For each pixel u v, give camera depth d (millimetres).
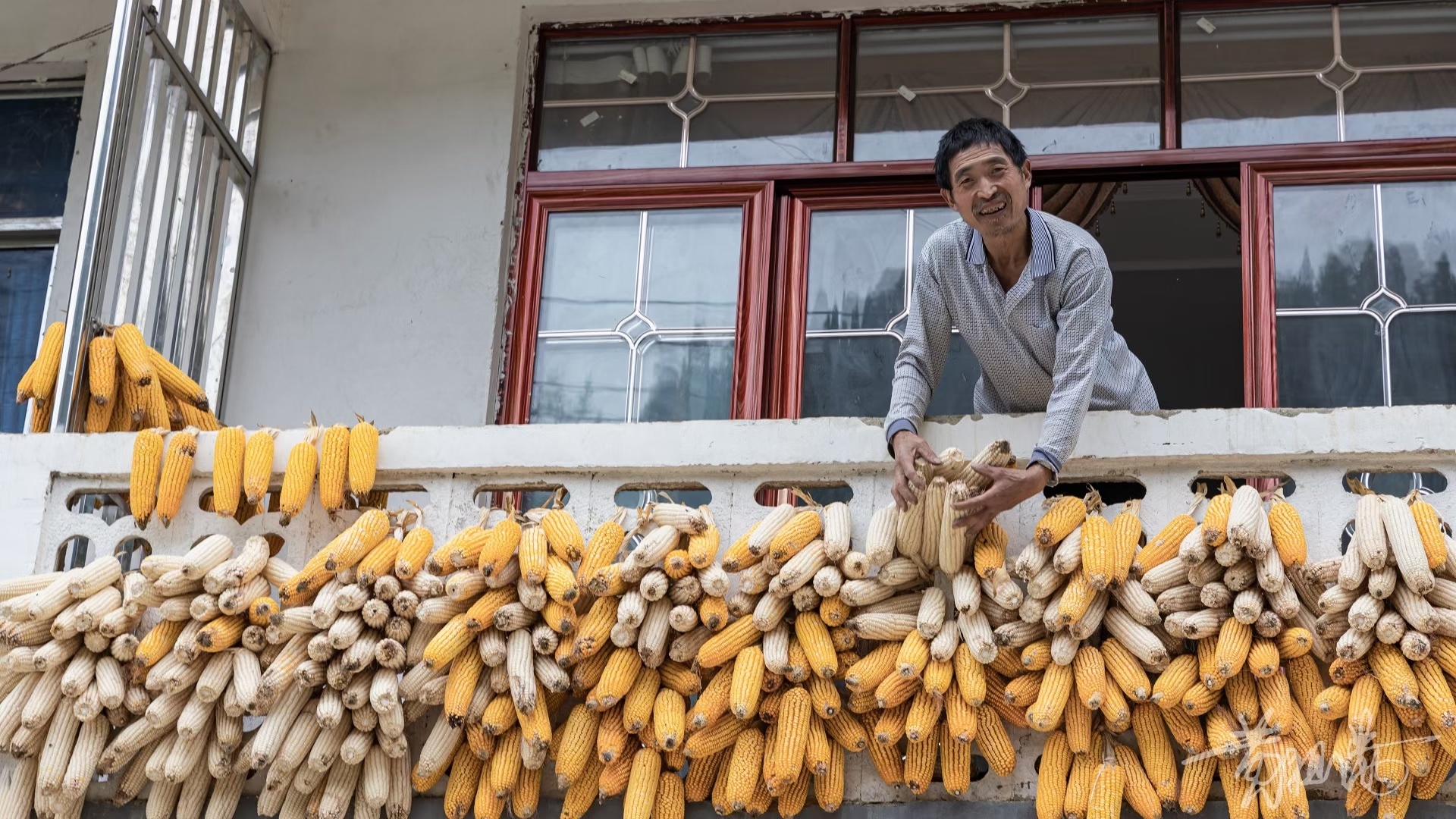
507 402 5707
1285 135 5605
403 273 5883
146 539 4379
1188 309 10266
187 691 4055
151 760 4027
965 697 3699
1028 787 3881
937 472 3807
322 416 5738
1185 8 5785
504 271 5855
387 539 4070
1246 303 5418
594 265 5840
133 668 4059
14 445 4488
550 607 3879
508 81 6066
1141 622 3723
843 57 5918
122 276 5328
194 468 4387
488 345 5742
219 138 5902
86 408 4746
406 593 3949
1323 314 5379
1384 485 5012
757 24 6008
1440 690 3531
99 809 4191
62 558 4562
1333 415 3906
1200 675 3693
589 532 4195
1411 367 5289
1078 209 6281
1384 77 5641
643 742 3896
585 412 5664
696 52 6043
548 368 5738
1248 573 3686
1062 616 3629
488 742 3943
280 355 5836
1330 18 5723
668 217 5859
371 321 5840
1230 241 9320
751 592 3883
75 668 4074
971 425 4035
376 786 3980
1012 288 3975
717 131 5934
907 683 3764
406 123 6078
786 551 3846
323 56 6203
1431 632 3578
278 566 4141
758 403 5562
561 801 4051
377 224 5961
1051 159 5668
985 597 3814
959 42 5895
